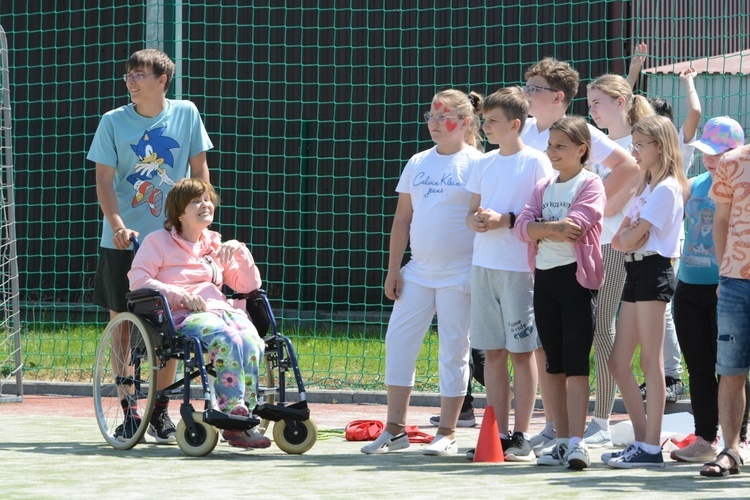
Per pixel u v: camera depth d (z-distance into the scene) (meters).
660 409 19.97
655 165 20.05
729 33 48.16
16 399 31.59
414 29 49.59
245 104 51.25
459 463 20.22
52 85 53.78
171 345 20.98
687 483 17.88
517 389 21.06
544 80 23.09
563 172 20.22
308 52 50.97
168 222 22.42
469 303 21.64
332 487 17.03
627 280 20.45
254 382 21.08
